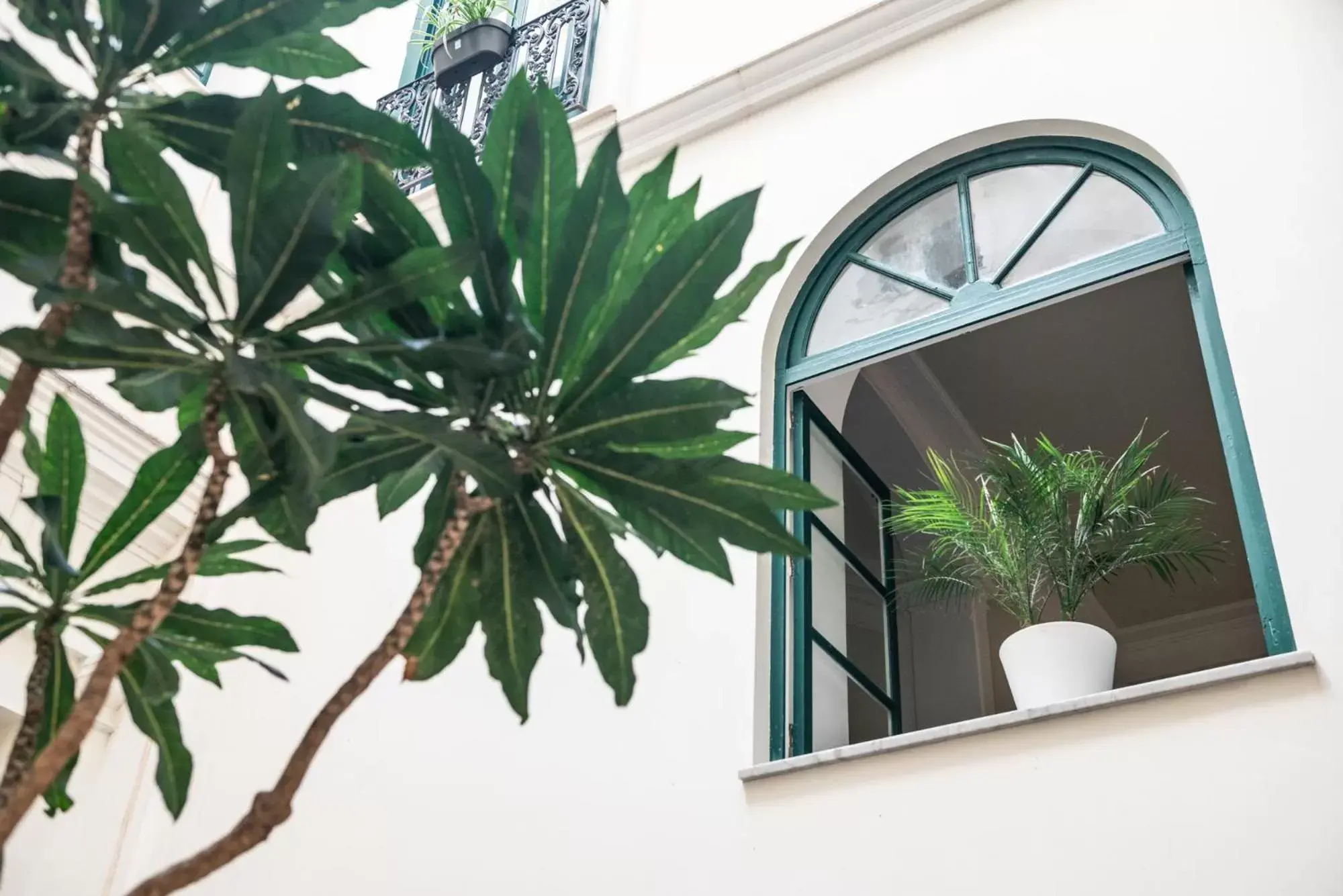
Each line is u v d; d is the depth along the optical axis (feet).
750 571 13.75
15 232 5.64
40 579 5.96
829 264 15.83
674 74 19.65
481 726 14.32
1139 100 14.28
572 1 21.81
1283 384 11.33
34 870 15.14
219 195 20.36
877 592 15.48
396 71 24.00
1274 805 9.49
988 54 16.01
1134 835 9.88
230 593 17.92
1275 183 12.62
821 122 16.97
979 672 20.24
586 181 5.61
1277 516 10.71
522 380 5.82
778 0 19.38
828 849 11.23
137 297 5.04
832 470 15.46
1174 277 20.02
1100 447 23.25
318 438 5.15
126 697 6.39
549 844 12.89
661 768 12.81
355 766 14.84
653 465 5.88
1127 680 25.26
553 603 6.20
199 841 15.37
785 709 12.97
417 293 5.44
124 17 5.95
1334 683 9.76
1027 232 14.64
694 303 5.53
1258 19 13.99
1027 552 12.71
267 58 6.66
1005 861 10.30
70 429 6.24
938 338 14.39
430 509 6.28
